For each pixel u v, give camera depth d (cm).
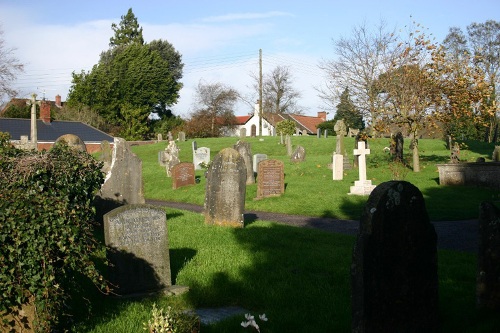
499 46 5675
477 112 2861
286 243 1216
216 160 1441
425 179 2511
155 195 2556
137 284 855
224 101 7850
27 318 603
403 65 2911
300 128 8931
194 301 816
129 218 853
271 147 4772
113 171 1464
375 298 585
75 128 6141
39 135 5644
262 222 1590
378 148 4131
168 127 8044
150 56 8319
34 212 601
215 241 1224
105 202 1434
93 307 761
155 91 8262
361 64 3738
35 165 634
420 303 626
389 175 2684
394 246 602
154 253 877
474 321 679
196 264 1014
